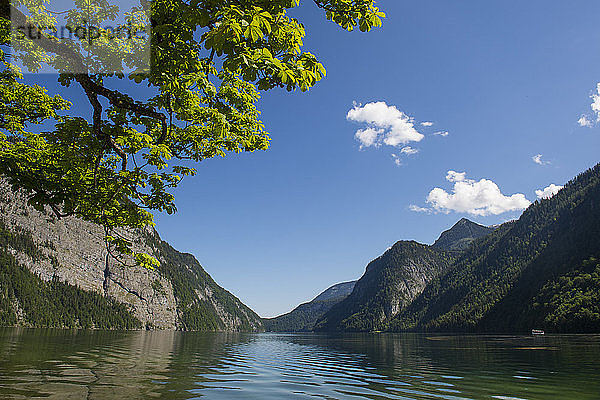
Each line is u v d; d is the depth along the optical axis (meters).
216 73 8.52
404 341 75.50
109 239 12.20
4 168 8.64
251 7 4.82
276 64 4.80
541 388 15.06
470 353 36.66
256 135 10.55
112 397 11.28
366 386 15.37
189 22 5.09
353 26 6.60
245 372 19.81
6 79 11.48
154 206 12.07
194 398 11.71
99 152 10.48
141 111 8.56
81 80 8.12
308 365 24.81
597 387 15.32
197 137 10.64
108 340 51.09
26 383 13.18
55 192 9.31
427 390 14.46
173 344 48.88
